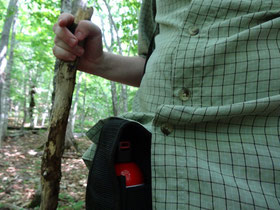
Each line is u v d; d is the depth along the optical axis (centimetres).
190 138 56
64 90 82
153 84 71
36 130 1494
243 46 56
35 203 386
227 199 48
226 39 57
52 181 81
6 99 1184
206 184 50
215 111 52
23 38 1333
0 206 372
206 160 53
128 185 59
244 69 55
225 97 56
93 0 710
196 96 59
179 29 67
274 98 50
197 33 62
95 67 104
